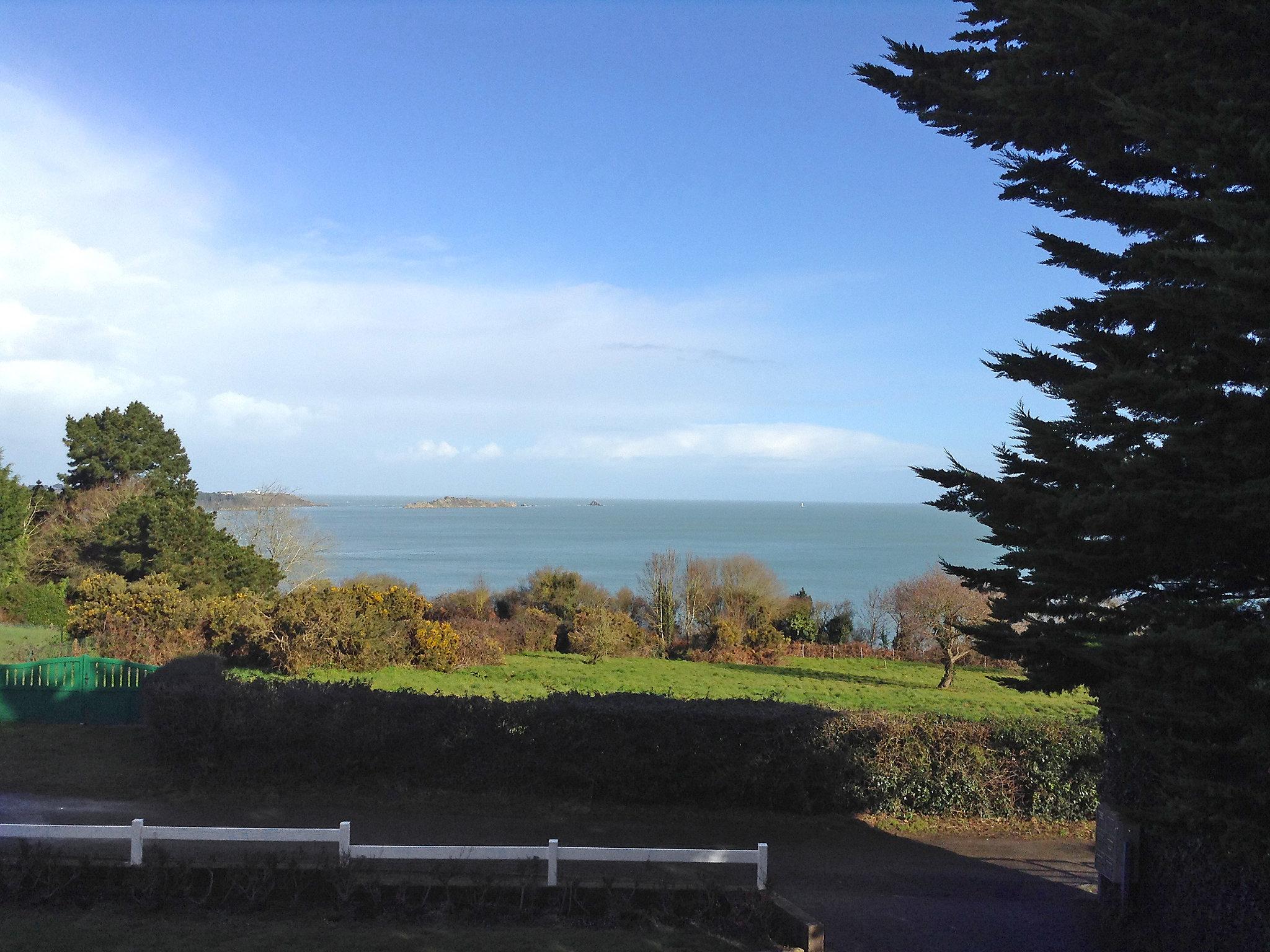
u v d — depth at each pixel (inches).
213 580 1347.2
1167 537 273.0
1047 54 318.3
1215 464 260.4
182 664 663.8
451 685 967.0
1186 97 283.4
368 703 571.5
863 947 388.2
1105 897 418.3
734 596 1786.4
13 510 1518.2
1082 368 340.5
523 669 1175.6
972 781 560.4
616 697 592.7
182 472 1971.0
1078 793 559.8
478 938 370.9
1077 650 308.3
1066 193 344.2
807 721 561.9
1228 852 260.2
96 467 1867.6
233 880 394.0
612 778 558.9
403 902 395.2
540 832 513.3
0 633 1200.2
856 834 534.6
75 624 1034.7
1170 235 315.9
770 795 558.9
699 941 381.1
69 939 351.3
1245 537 270.7
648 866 433.4
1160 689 266.1
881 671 1373.0
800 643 1622.8
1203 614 270.2
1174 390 264.4
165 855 400.8
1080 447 302.7
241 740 564.7
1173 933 374.3
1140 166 338.6
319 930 372.5
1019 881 474.6
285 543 2053.4
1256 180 253.8
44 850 399.2
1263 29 273.0
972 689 1191.6
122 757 615.2
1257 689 253.4
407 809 540.4
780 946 380.2
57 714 696.4
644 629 1663.4
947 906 437.1
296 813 529.3
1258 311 238.2
